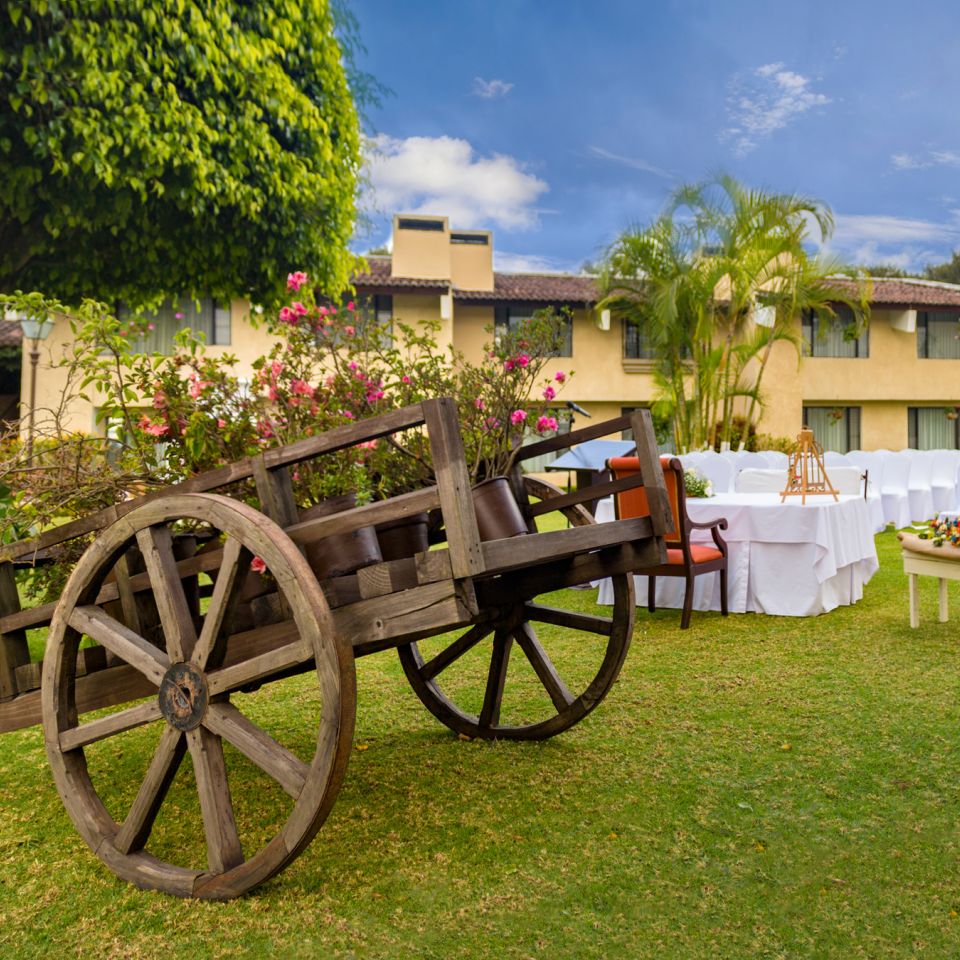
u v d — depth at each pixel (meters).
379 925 2.08
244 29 6.97
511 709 3.83
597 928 2.05
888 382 22.00
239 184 6.83
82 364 3.55
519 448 3.28
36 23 5.83
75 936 2.07
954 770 3.01
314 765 2.06
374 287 18.69
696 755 3.21
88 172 6.32
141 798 2.35
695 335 16.64
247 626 2.59
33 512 3.41
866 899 2.17
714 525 5.79
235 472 2.40
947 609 5.77
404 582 2.19
